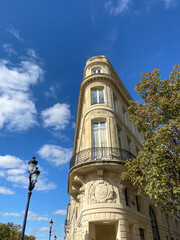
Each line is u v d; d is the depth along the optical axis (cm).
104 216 892
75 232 1502
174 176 752
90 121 1302
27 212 722
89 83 1581
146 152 811
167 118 891
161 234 1438
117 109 1565
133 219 1017
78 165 1031
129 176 938
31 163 817
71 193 1330
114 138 1215
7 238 3284
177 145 783
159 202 734
